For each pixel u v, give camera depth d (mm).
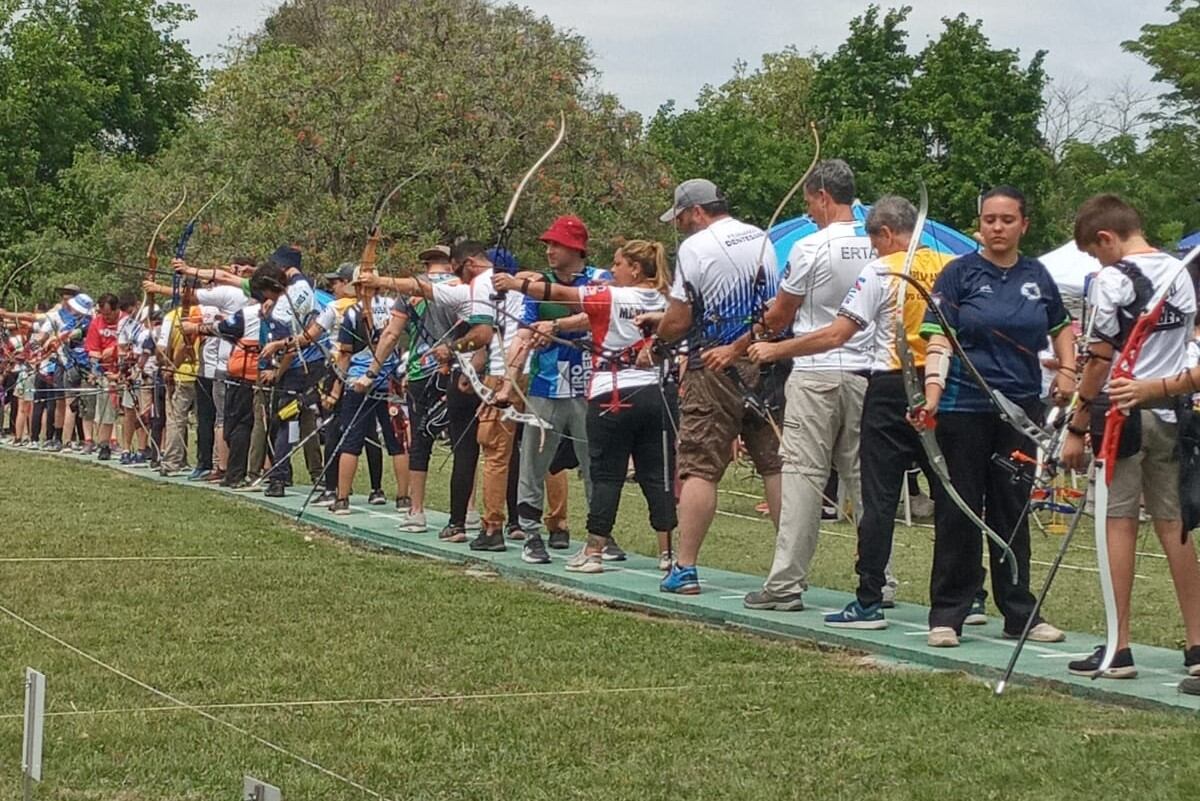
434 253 11086
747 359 7559
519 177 26141
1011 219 6539
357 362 11766
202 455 14617
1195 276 6547
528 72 26891
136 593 8062
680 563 8008
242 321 13508
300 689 6004
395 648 6770
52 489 13656
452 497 10180
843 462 7516
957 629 6676
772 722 5496
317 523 11438
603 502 8805
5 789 4711
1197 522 5809
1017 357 6559
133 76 46094
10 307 31328
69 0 44688
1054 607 8242
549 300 8555
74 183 36688
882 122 38062
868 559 7066
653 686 6086
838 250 7238
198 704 5766
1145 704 5680
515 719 5555
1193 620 5961
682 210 7816
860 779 4805
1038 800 4559
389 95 26078
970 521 6625
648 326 8258
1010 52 36125
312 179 26531
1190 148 35594
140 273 26375
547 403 9195
